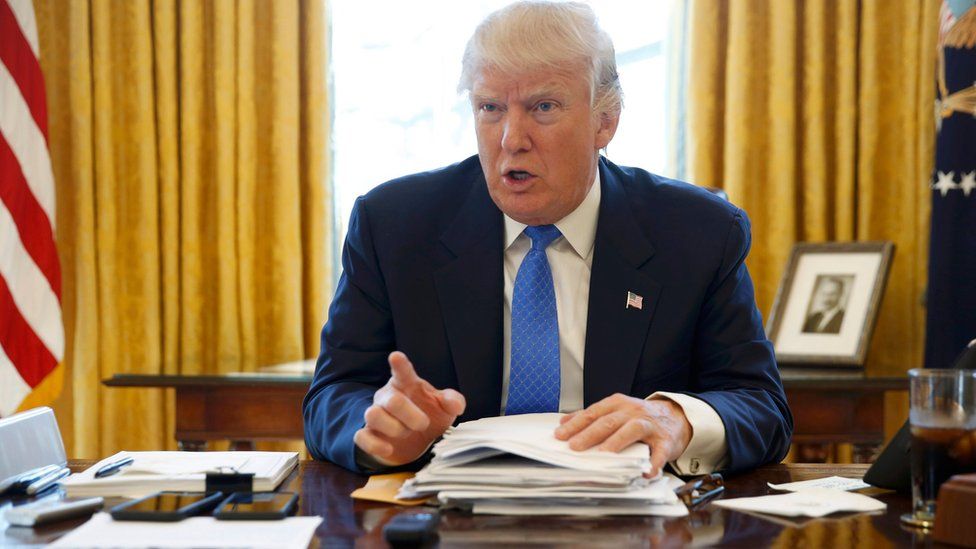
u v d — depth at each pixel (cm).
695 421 128
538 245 162
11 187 315
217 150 343
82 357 342
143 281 343
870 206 330
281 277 344
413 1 369
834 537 97
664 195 168
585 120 151
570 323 161
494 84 148
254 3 345
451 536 97
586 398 154
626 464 108
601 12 364
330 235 352
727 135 335
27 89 321
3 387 310
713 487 121
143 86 340
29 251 317
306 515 107
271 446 357
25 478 119
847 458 334
